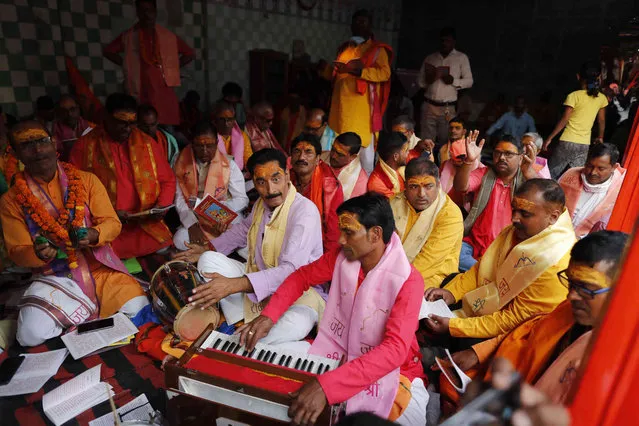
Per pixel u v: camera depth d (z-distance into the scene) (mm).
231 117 5277
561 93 9211
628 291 822
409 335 1968
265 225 2896
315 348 2322
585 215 3775
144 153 4074
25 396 2383
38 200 2879
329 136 5957
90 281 3068
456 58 7820
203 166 4445
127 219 4059
